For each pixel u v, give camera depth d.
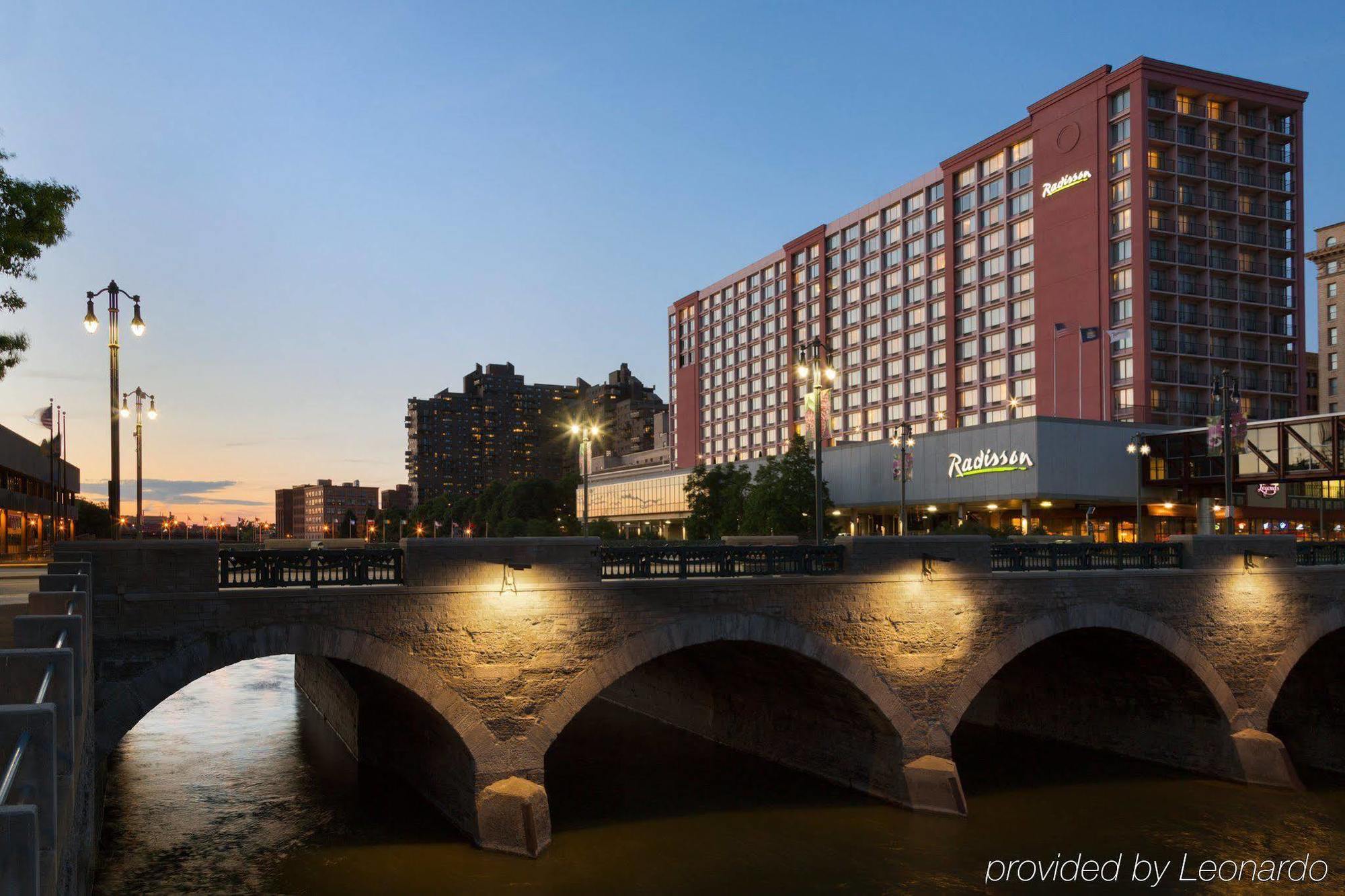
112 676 19.89
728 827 26.52
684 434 180.50
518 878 22.25
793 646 26.28
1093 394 97.75
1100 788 31.27
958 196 117.62
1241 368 98.75
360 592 21.95
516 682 23.47
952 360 116.25
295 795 28.72
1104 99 98.50
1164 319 96.38
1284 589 33.16
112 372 34.31
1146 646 31.78
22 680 8.98
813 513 80.62
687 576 25.52
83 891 15.16
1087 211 99.69
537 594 23.66
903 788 27.84
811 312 144.12
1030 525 85.25
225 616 20.78
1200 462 80.50
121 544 20.17
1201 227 97.94
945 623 28.20
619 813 27.62
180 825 25.83
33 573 40.34
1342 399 114.50
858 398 133.38
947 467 88.19
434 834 24.84
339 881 21.86
